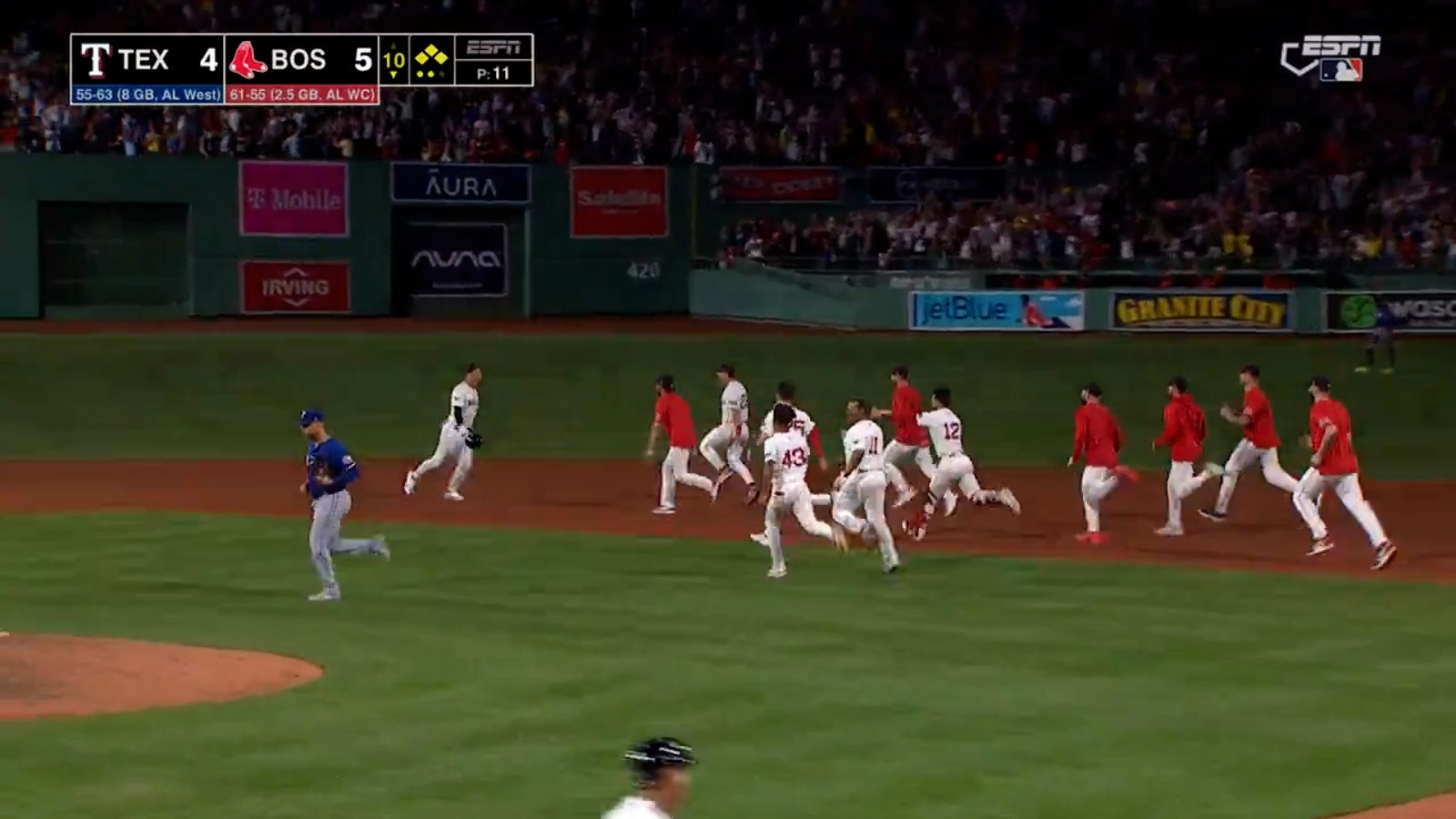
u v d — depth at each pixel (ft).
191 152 314.55
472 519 178.81
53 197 305.12
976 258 323.37
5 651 106.42
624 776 76.54
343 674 99.35
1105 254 325.42
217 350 289.74
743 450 185.98
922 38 370.53
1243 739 84.79
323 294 322.14
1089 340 303.27
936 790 75.05
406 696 93.25
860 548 155.84
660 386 183.83
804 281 322.34
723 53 362.94
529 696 93.30
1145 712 90.48
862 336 306.35
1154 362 293.02
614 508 189.47
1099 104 358.84
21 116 313.32
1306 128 355.36
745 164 339.16
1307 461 241.35
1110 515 184.75
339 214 321.73
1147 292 308.40
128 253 313.32
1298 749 82.94
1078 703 92.48
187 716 88.22
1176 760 80.74
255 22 340.18
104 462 239.30
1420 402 273.75
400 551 152.87
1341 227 333.83
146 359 285.02
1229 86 360.28
